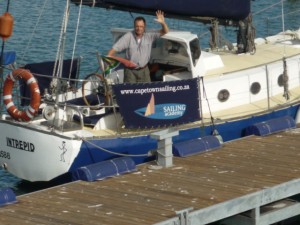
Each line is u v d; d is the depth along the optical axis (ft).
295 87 75.25
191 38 67.41
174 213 52.42
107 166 59.88
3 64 67.56
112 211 52.95
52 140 61.52
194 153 64.69
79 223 50.90
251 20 75.56
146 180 59.00
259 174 59.77
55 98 64.80
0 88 66.13
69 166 61.67
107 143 62.85
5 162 64.80
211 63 71.05
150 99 64.18
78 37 117.80
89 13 131.95
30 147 62.54
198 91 66.13
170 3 65.57
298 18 131.54
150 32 66.80
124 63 65.92
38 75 64.34
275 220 58.13
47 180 63.10
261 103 71.72
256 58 74.95
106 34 120.16
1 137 64.28
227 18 69.00
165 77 68.28
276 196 56.95
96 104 66.28
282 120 70.59
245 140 68.13
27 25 123.13
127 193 56.34
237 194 55.67
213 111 69.26
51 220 51.47
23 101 67.05
